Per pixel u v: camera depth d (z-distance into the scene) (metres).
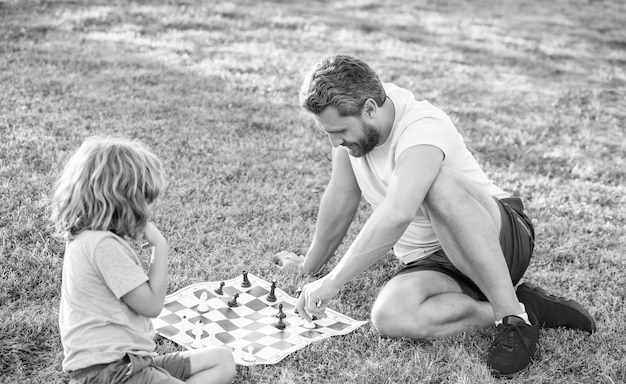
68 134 5.91
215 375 2.93
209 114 6.91
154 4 11.42
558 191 5.89
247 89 7.88
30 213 4.55
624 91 9.39
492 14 14.21
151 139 6.07
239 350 3.37
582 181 6.20
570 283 4.31
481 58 10.59
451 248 3.38
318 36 10.80
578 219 5.38
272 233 4.75
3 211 4.54
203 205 5.01
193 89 7.62
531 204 5.60
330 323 3.72
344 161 3.94
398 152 3.39
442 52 10.73
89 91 7.09
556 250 4.79
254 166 5.81
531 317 3.53
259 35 10.44
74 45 8.68
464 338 3.54
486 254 3.32
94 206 2.71
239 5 12.32
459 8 14.52
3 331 3.36
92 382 2.63
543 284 4.29
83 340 2.68
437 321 3.48
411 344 3.52
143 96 7.18
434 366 3.34
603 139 7.43
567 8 15.58
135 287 2.71
